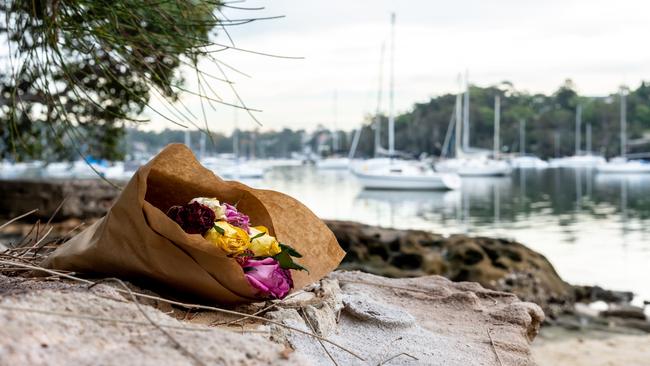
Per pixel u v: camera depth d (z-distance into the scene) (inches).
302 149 5452.8
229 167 2330.2
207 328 76.5
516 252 409.7
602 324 362.0
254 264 105.9
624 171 2790.4
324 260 118.3
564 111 4677.7
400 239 422.0
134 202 98.4
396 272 401.4
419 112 4475.9
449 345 114.9
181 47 109.3
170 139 2652.6
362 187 1740.9
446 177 1658.5
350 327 116.0
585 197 1450.5
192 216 100.4
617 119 4434.1
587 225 888.3
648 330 348.8
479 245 413.1
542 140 4475.9
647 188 1766.7
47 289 84.1
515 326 130.7
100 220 111.3
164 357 65.4
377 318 116.4
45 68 111.3
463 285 158.9
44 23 111.3
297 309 110.4
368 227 438.6
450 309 140.1
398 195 1536.7
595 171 2915.8
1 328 62.9
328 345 102.6
